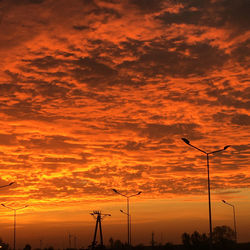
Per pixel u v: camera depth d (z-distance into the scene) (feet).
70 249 543.80
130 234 262.47
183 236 407.03
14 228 308.40
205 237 398.42
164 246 424.46
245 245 350.23
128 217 263.70
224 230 375.25
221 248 364.79
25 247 513.86
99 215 326.44
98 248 319.88
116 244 442.91
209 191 158.30
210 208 157.48
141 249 428.15
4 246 470.80
